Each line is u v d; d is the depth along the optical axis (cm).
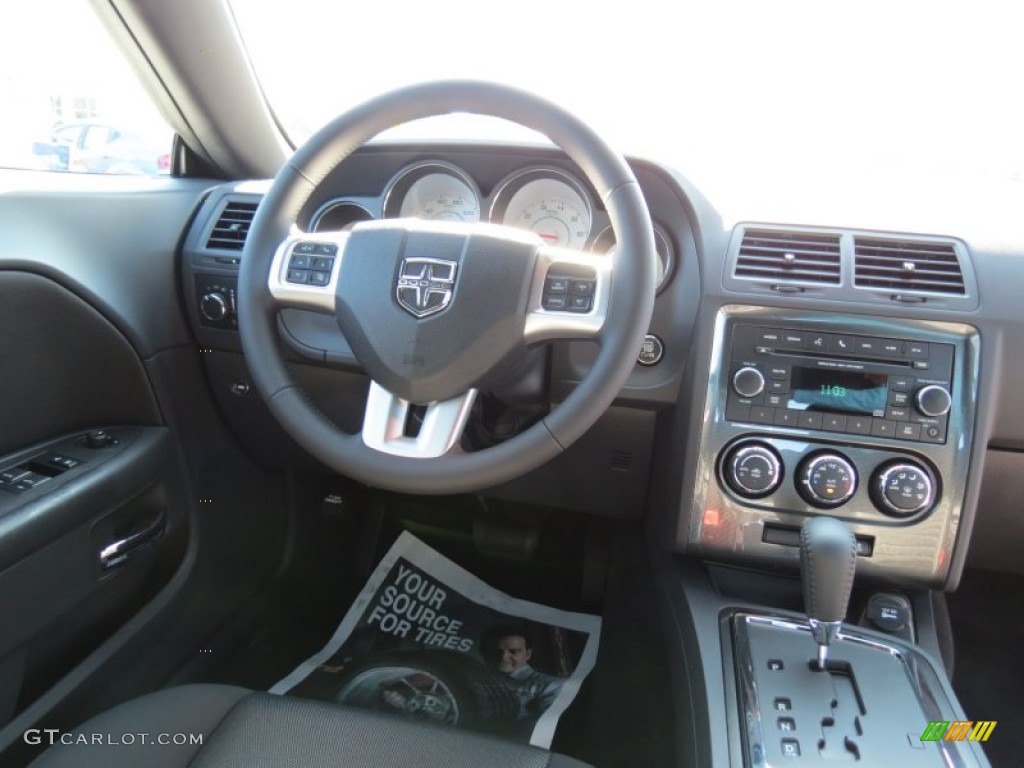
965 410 97
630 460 124
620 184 87
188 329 132
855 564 92
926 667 89
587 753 120
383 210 124
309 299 95
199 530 135
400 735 82
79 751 80
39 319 106
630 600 133
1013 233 106
